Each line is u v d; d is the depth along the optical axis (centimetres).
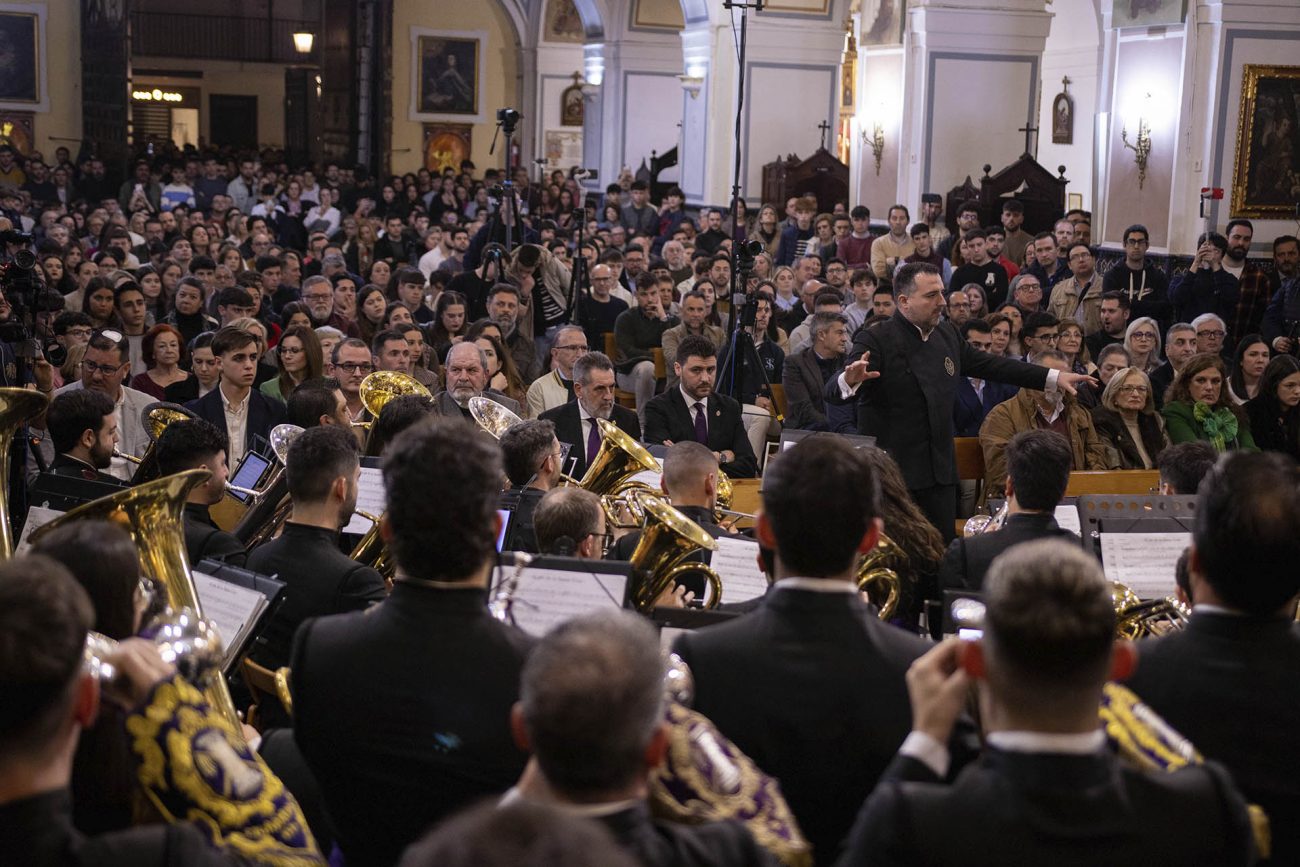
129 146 2408
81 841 155
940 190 1567
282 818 188
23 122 2519
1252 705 204
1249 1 1232
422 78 2936
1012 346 920
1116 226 1370
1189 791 169
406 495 215
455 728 212
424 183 2478
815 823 212
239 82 3322
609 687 151
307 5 3088
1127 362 783
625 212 1972
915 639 219
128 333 851
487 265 1081
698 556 383
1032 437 394
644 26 2411
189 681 197
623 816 153
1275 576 204
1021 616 167
